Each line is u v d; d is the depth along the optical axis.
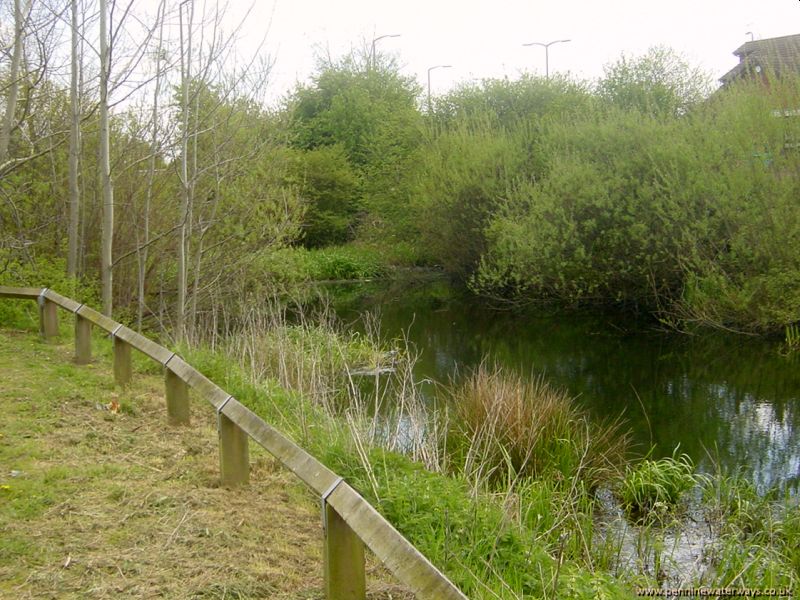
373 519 3.07
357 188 33.88
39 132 12.42
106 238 10.46
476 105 28.70
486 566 4.10
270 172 14.33
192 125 12.29
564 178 17.88
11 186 11.48
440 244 25.70
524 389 8.25
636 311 17.83
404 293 24.53
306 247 33.59
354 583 3.42
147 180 12.70
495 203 21.81
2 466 5.04
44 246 12.49
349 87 38.31
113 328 7.39
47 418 6.14
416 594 2.67
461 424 7.42
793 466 7.63
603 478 7.05
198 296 13.82
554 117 23.44
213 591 3.54
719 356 13.25
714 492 6.68
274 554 4.01
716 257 15.48
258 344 10.16
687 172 15.43
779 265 13.77
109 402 6.73
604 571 5.10
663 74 28.56
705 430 8.97
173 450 5.60
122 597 3.45
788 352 13.20
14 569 3.66
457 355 13.95
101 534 4.09
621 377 11.93
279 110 14.45
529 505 5.52
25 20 10.20
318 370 9.05
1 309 10.22
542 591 3.97
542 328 17.08
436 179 25.20
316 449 6.05
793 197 13.83
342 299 23.28
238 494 4.88
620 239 16.86
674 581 5.05
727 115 15.81
